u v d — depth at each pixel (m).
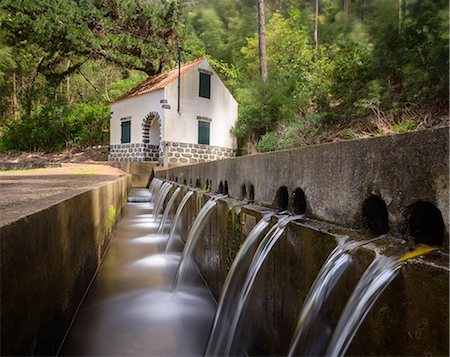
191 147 18.48
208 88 19.25
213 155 19.42
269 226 2.89
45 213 2.51
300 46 18.59
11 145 27.25
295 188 2.77
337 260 1.93
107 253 6.55
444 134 1.47
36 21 19.45
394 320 1.53
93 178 9.02
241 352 3.16
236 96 21.97
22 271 2.04
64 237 3.15
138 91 20.09
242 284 3.21
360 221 2.01
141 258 6.33
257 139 18.14
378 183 1.87
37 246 2.32
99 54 22.08
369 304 1.65
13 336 1.91
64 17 19.47
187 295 4.68
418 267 1.42
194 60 22.00
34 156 25.30
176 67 21.80
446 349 1.30
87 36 20.02
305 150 2.62
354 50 10.92
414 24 8.00
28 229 2.14
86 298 4.43
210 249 4.75
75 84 34.72
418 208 1.69
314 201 2.49
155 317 4.04
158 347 3.43
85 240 4.32
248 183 3.78
